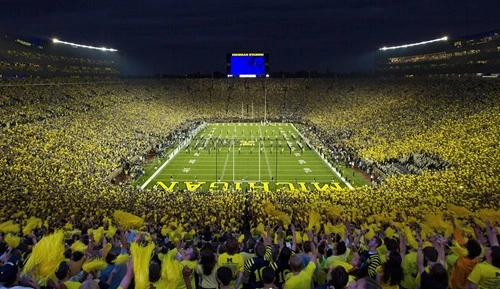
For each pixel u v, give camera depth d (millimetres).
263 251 7617
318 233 13383
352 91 98125
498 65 85812
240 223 21812
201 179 44594
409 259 7840
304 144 63344
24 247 9703
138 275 5309
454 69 101750
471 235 11359
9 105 56969
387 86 92312
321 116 86500
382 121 66625
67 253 8242
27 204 23797
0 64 83312
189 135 68625
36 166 37062
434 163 41156
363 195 29969
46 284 6758
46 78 87875
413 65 119438
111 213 22312
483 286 6418
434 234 10828
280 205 26078
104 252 8711
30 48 95250
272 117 92625
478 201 24172
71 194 29062
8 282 5461
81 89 80938
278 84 110000
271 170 48375
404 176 37438
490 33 88688
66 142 47719
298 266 6441
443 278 6199
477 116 52000
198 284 7902
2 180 31484
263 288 6500
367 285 5996
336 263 7324
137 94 93875
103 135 56188
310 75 124250
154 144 59562
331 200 28594
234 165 50625
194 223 20922
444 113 59438
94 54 121688
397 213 20703
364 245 10641
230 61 109875
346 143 58031
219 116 92875
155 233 16031
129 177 44438
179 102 97562
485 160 36719
